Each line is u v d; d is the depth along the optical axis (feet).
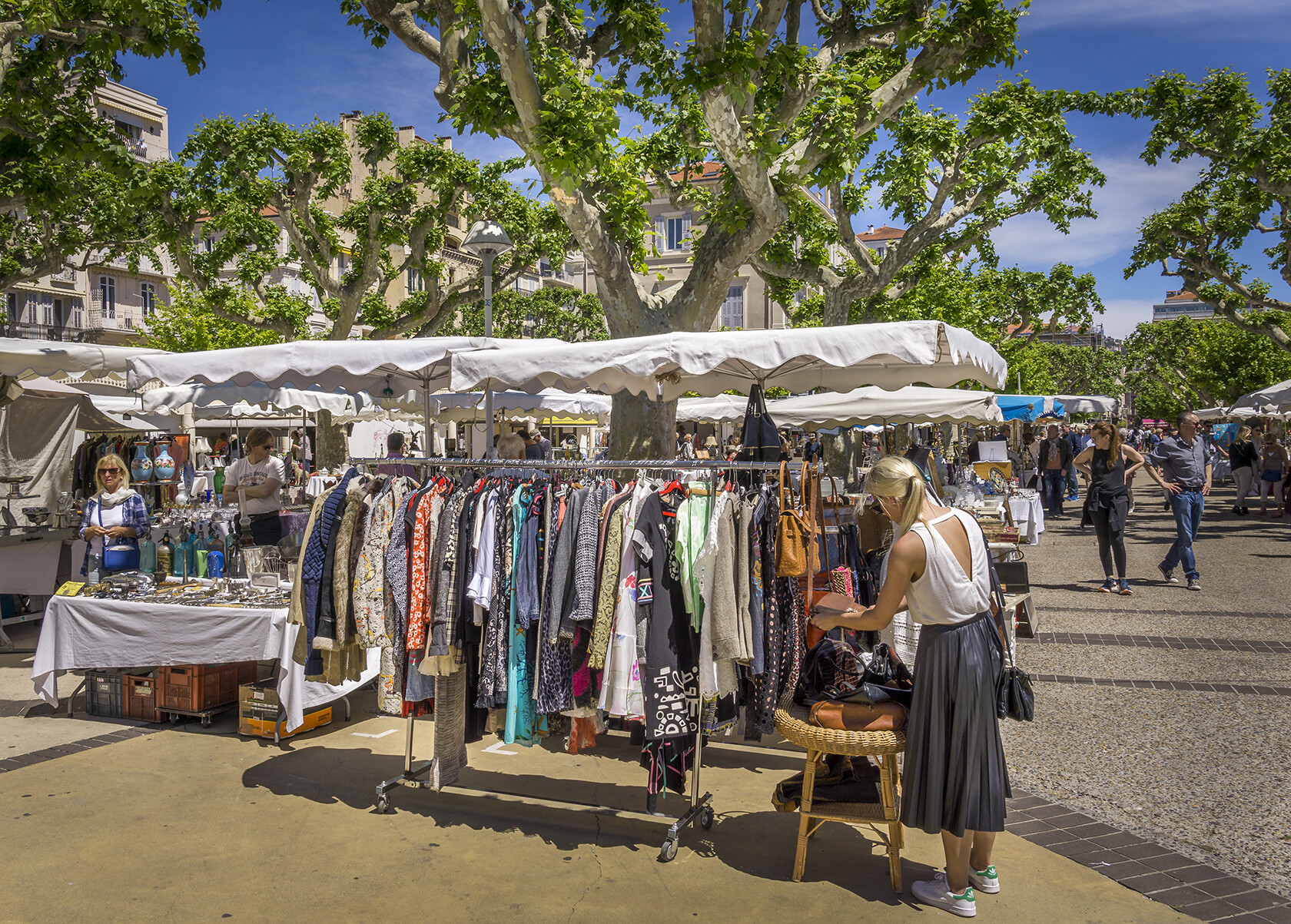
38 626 26.84
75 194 43.27
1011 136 44.14
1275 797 13.48
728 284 24.03
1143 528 51.78
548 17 24.17
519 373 14.76
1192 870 11.17
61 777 14.71
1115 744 15.94
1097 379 236.22
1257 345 134.21
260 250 57.88
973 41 25.00
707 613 11.10
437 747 12.99
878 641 14.87
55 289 116.78
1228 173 53.62
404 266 58.08
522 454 28.37
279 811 13.33
